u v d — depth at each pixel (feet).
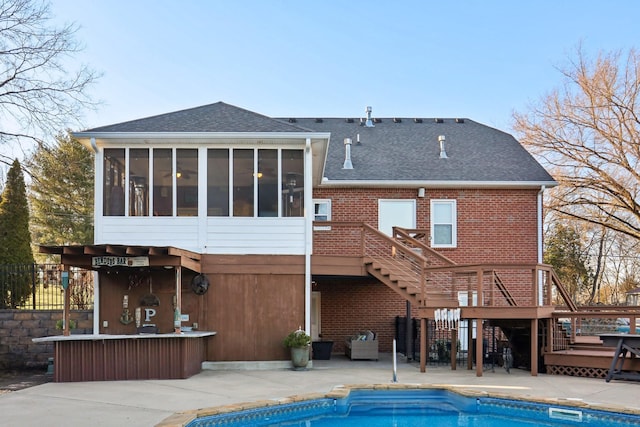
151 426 23.89
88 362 37.50
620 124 84.07
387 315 58.49
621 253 116.88
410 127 71.77
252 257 45.24
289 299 45.27
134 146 45.34
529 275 59.67
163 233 44.88
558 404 29.22
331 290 58.65
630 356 39.06
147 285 44.98
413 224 59.57
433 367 45.78
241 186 45.65
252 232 45.44
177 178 45.37
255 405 28.58
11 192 61.36
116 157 45.32
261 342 44.88
